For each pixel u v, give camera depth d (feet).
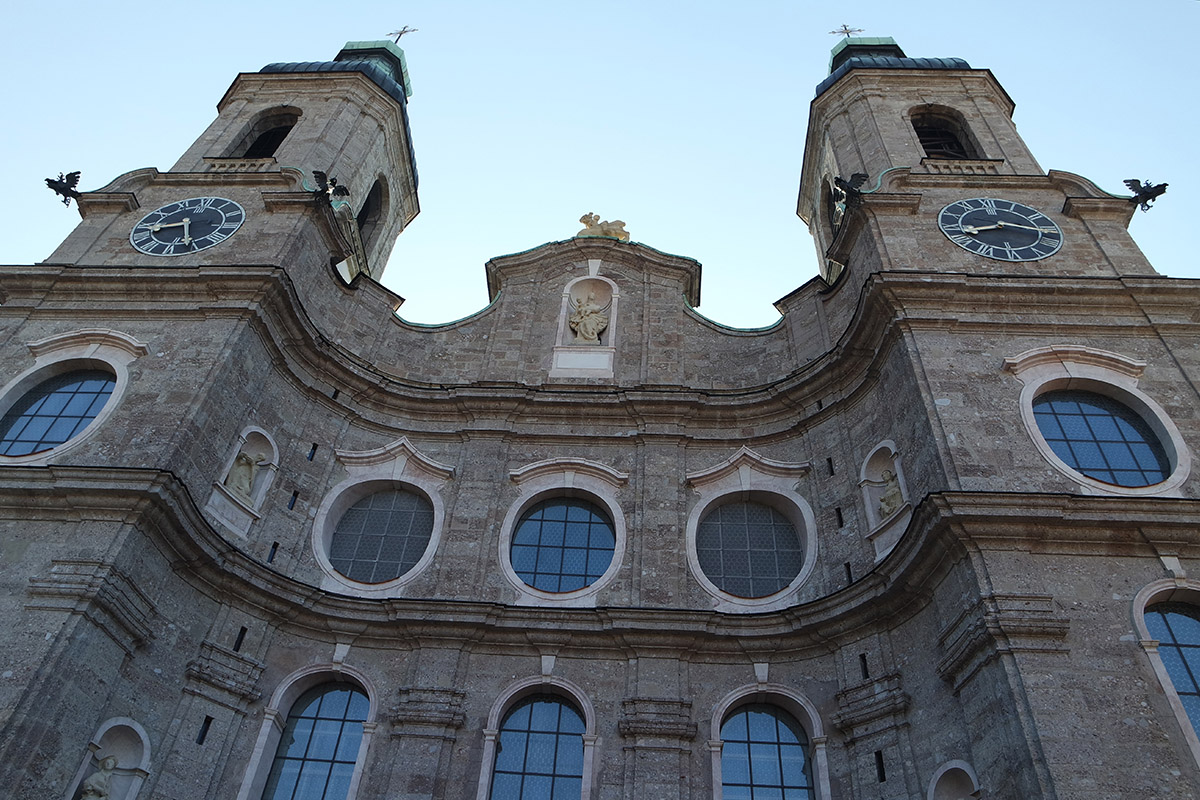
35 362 72.08
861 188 95.76
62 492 59.72
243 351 73.61
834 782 60.80
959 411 65.05
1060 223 82.94
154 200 89.40
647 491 77.30
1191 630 54.44
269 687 64.75
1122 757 47.65
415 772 60.85
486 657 67.67
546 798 62.13
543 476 79.56
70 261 81.66
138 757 56.75
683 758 62.18
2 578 56.85
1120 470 63.21
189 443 65.87
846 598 65.26
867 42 129.18
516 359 89.56
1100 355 68.95
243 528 69.82
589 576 73.87
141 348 71.82
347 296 90.99
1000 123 100.94
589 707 64.90
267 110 107.65
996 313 72.59
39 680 51.96
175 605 62.54
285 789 62.08
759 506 77.97
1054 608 53.42
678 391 82.99
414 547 75.41
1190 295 72.64
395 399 83.66
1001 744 50.85
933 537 57.88
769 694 65.67
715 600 71.10
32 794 50.14
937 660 59.06
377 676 66.64
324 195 87.86
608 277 97.81
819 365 79.92
